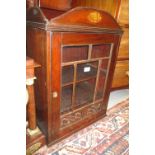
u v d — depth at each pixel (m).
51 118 1.06
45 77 0.93
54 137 1.15
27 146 1.01
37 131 1.11
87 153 1.12
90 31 0.98
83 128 1.34
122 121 1.47
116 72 1.70
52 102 1.01
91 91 1.31
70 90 1.14
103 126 1.39
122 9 1.43
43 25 0.80
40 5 1.20
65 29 0.86
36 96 1.11
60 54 0.91
